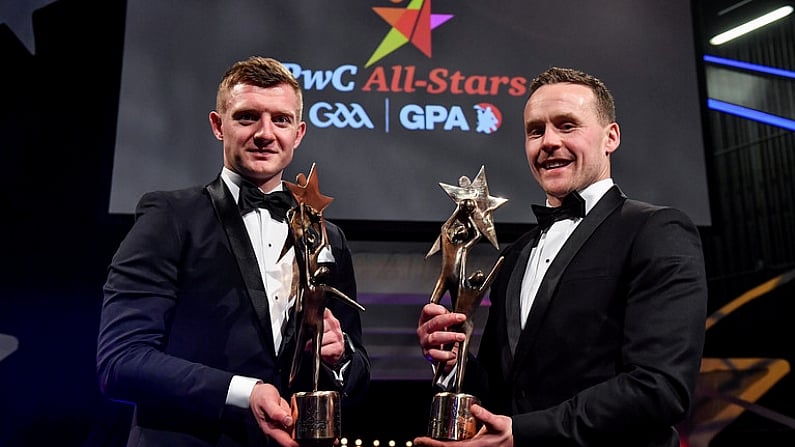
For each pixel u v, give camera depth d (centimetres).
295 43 342
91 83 372
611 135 190
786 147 414
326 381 176
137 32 338
